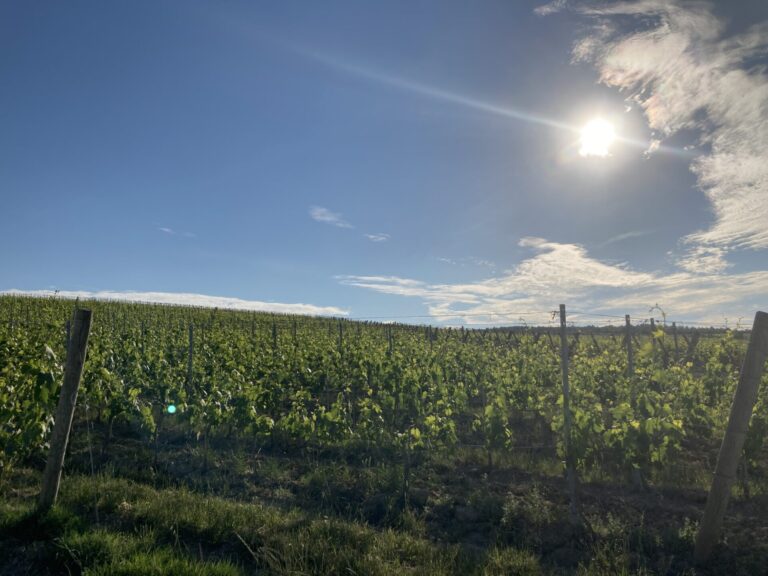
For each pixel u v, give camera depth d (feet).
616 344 70.69
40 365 24.06
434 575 16.71
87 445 32.32
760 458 32.78
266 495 26.25
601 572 18.08
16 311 87.20
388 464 30.71
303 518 21.26
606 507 24.22
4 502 20.85
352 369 51.65
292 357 53.57
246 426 33.06
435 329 94.17
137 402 32.78
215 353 54.24
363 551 18.42
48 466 20.03
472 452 34.06
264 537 19.17
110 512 21.07
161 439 35.94
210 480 27.99
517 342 80.02
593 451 30.83
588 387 48.11
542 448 35.22
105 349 41.34
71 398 20.57
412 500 25.26
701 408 37.19
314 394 49.57
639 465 27.09
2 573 16.10
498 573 17.30
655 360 47.91
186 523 19.84
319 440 33.83
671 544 20.24
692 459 33.09
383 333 88.12
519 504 23.98
